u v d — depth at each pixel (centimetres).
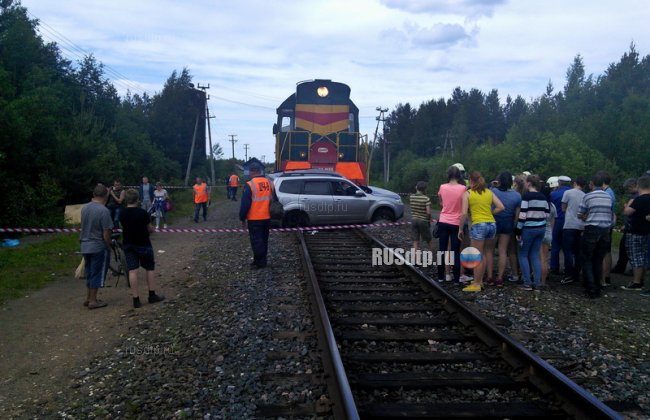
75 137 1909
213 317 724
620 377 521
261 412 438
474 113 8875
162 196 1777
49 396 494
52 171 1789
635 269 907
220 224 1975
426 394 475
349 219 1723
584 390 430
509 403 449
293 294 841
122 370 549
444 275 971
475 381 493
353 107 2131
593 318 730
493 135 8788
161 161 3156
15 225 1571
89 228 795
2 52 1881
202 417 438
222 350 591
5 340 658
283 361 554
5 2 2066
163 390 492
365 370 528
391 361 550
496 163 2592
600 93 3594
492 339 596
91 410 459
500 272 917
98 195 808
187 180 4266
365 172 2052
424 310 748
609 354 587
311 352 575
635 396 479
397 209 1788
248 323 686
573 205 933
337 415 421
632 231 906
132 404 457
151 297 827
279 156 2123
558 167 2236
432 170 3772
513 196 901
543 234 876
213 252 1316
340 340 612
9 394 502
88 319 748
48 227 1630
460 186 932
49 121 1764
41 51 2156
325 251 1279
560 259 1241
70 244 1398
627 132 2391
